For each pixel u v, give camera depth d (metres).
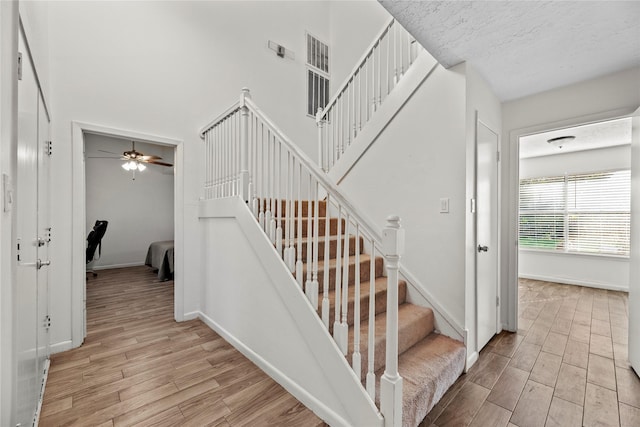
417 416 1.47
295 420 1.56
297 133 4.29
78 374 1.98
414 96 2.32
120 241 6.00
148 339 2.56
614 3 1.49
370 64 3.42
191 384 1.88
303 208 3.01
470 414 1.59
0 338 0.91
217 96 3.37
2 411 0.93
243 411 1.62
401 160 2.41
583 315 3.23
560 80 2.36
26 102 1.38
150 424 1.52
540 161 5.15
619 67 2.15
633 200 2.05
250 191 2.24
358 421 1.38
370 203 2.64
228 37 3.50
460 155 2.04
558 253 4.90
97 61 2.57
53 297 2.29
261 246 2.05
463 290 2.04
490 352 2.33
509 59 2.03
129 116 2.73
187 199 3.08
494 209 2.62
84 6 2.52
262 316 2.08
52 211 2.31
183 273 3.04
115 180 5.95
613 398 1.73
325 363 1.55
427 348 1.97
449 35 1.77
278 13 4.09
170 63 3.01
